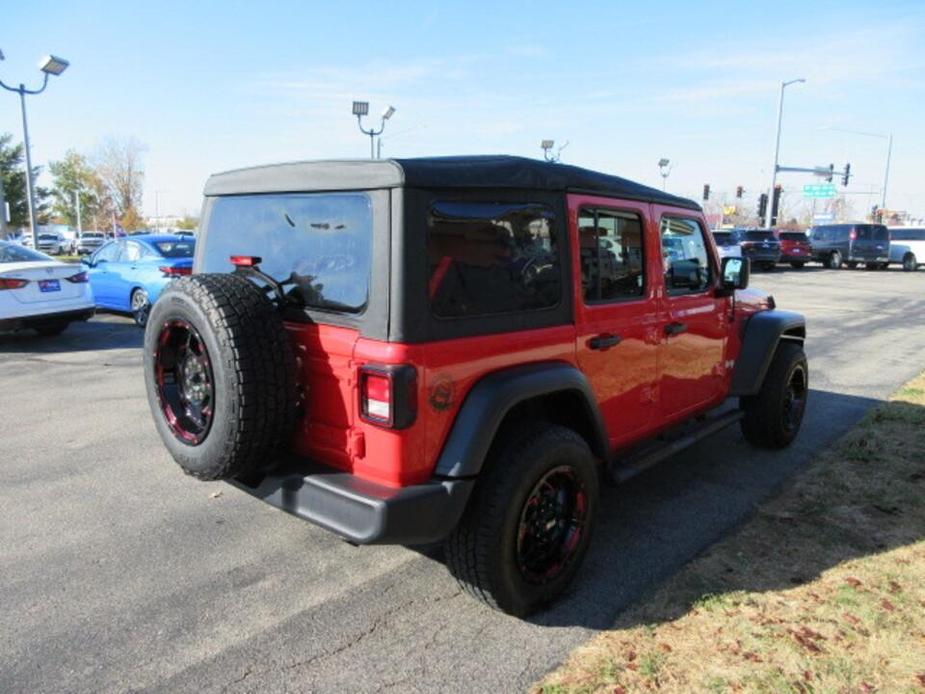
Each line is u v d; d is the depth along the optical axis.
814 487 4.71
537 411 3.48
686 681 2.75
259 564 3.72
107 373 8.32
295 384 2.91
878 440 5.70
